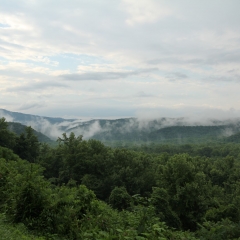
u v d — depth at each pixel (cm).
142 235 993
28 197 1177
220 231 1562
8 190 1434
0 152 3744
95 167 4916
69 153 4934
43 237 1024
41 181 1317
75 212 1225
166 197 2886
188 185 3581
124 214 1314
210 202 3819
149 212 1223
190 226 3516
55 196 1303
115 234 1009
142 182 4859
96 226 1074
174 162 4072
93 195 1413
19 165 2316
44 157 5747
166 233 1136
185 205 3556
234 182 6038
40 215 1147
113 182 4741
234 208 3200
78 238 1062
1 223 1084
